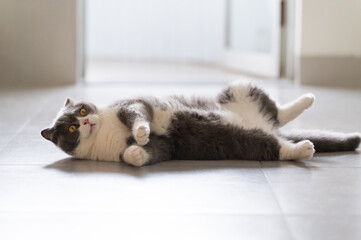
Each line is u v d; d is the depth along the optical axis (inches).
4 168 84.4
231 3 239.3
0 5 185.3
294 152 87.7
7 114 129.7
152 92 168.9
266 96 94.7
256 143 88.7
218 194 71.5
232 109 92.8
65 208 66.1
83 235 57.9
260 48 216.4
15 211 65.0
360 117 127.8
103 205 67.1
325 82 189.2
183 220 62.1
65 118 87.0
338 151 95.8
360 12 183.8
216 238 57.2
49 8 185.8
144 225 60.6
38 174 81.0
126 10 275.9
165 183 76.4
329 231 59.0
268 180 77.9
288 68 198.5
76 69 189.5
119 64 263.9
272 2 201.3
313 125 118.0
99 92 168.2
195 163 87.7
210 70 240.8
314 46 187.2
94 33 278.8
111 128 87.4
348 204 67.7
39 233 58.5
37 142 102.4
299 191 72.8
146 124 82.2
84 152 88.8
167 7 274.2
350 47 186.4
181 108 89.8
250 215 63.7
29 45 187.8
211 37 274.1
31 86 181.8
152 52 279.4
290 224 61.0
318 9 185.0
